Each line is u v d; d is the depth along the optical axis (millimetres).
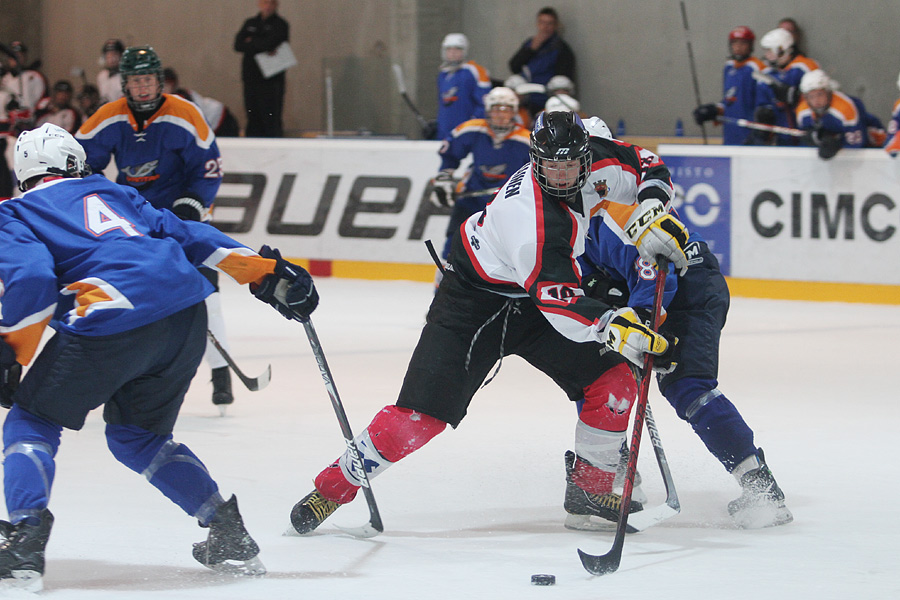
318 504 9883
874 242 27453
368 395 17266
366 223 32250
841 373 19234
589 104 39781
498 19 40469
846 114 27359
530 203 9250
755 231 28594
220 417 15711
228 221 33750
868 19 34844
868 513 10672
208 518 8547
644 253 9875
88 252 8375
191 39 46688
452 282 9945
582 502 10203
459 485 11930
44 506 8078
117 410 8633
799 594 8047
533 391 17891
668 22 37938
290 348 21875
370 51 42062
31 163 8875
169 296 8367
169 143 16266
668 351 8945
